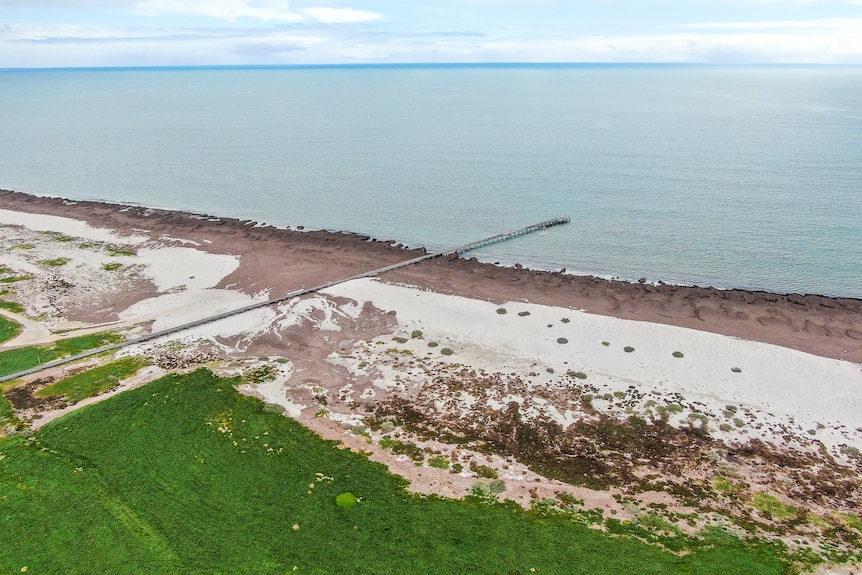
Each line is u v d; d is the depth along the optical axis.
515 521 28.52
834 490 31.03
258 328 48.91
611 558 26.28
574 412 37.56
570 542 27.20
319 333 48.16
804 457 33.53
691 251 65.31
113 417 36.47
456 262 63.25
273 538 27.42
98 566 25.92
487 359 43.81
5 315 51.00
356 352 45.09
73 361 43.34
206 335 47.75
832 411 37.44
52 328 48.94
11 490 30.39
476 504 29.67
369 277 59.06
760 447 34.38
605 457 33.62
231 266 62.56
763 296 53.28
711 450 34.16
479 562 26.05
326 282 58.16
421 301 53.50
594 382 40.78
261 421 36.25
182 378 41.12
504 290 55.91
